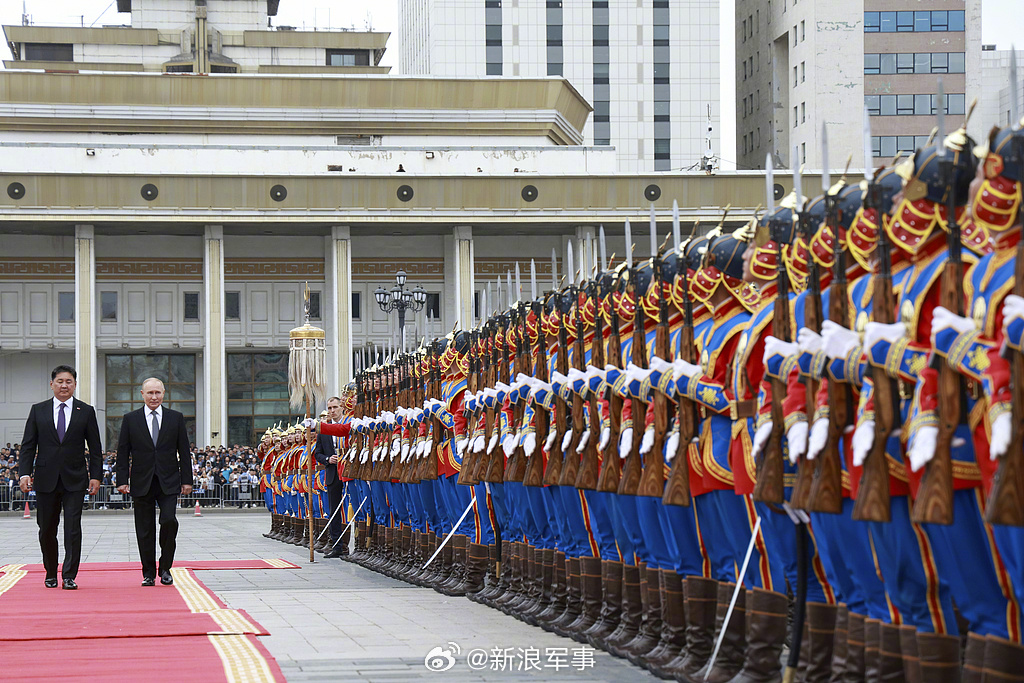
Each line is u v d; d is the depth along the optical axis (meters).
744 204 55.41
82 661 9.03
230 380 62.56
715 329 8.10
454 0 92.50
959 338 5.54
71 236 60.84
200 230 59.84
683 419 8.24
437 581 15.05
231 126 64.44
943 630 6.18
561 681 8.46
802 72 77.19
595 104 92.62
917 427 5.71
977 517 5.76
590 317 10.18
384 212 57.78
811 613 7.39
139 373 62.44
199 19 91.75
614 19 93.12
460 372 14.56
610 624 9.96
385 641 10.43
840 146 71.44
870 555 6.58
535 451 11.33
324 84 64.62
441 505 15.32
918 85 70.19
